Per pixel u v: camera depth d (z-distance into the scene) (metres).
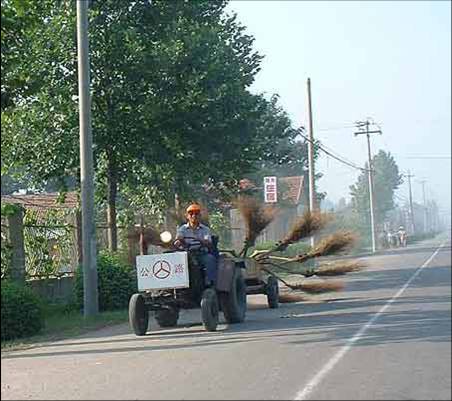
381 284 30.53
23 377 12.65
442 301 22.45
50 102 24.81
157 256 17.48
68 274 24.98
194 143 26.72
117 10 25.77
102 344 16.41
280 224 50.59
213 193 32.75
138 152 26.28
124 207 32.81
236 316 18.61
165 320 19.17
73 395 10.91
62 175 26.67
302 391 10.51
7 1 16.28
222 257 19.03
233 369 12.30
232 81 26.25
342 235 24.52
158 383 11.45
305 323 18.20
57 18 24.47
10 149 25.38
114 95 25.27
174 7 26.52
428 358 12.82
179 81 25.36
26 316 18.30
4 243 20.03
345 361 12.71
